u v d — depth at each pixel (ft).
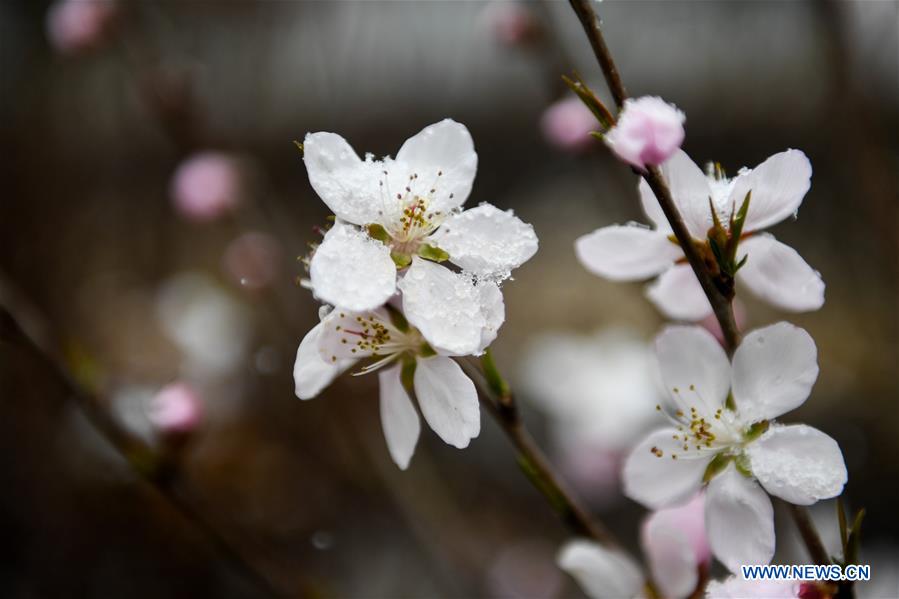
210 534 1.45
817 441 1.09
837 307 2.48
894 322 2.26
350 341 1.09
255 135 3.24
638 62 3.11
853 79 1.77
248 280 2.12
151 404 1.43
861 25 1.96
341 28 3.33
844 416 2.30
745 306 2.57
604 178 2.23
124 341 2.84
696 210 1.09
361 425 2.17
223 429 2.46
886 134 2.07
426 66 3.37
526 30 1.86
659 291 1.17
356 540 2.36
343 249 1.07
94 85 3.35
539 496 2.45
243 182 2.17
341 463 2.45
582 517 1.18
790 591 1.07
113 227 3.28
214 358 2.36
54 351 1.41
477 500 2.43
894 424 2.24
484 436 2.55
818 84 2.76
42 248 3.11
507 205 3.24
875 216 1.78
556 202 3.16
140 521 2.39
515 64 3.31
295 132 3.30
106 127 3.39
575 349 2.00
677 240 1.08
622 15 3.15
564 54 1.88
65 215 3.24
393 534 2.38
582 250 1.14
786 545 1.64
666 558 1.17
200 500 1.45
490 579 2.11
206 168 2.13
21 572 2.36
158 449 1.43
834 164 2.45
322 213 3.17
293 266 2.42
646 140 1.04
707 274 1.08
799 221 2.64
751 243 1.11
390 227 1.08
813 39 2.53
